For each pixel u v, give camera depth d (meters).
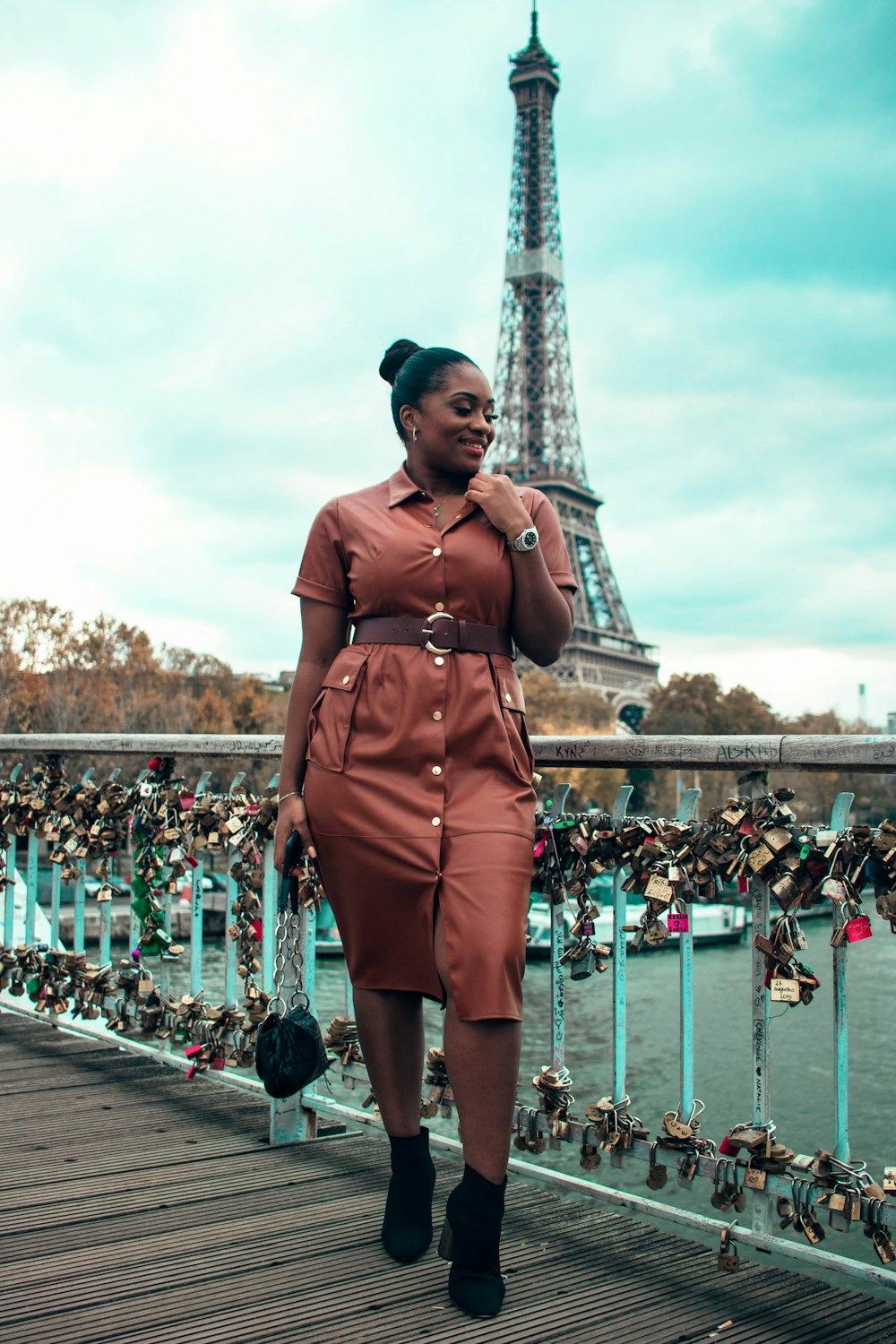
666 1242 3.34
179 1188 3.75
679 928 3.26
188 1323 2.82
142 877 5.16
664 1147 3.25
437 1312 2.89
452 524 3.05
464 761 2.98
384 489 3.24
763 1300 2.96
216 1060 4.76
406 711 2.98
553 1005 3.66
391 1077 3.23
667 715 99.38
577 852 3.46
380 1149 4.20
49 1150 4.13
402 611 3.04
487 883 2.83
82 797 5.43
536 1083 3.64
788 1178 2.98
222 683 73.00
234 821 4.51
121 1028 5.29
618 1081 3.42
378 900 3.01
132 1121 4.49
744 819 3.02
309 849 4.07
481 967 2.76
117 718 59.66
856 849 2.79
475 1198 2.87
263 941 4.54
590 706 96.00
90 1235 3.36
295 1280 3.07
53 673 59.09
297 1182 3.82
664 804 78.81
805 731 118.12
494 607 3.04
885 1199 2.78
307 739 3.26
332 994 25.88
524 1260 3.22
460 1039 2.81
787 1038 24.38
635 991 31.19
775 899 2.97
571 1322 2.84
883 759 2.70
